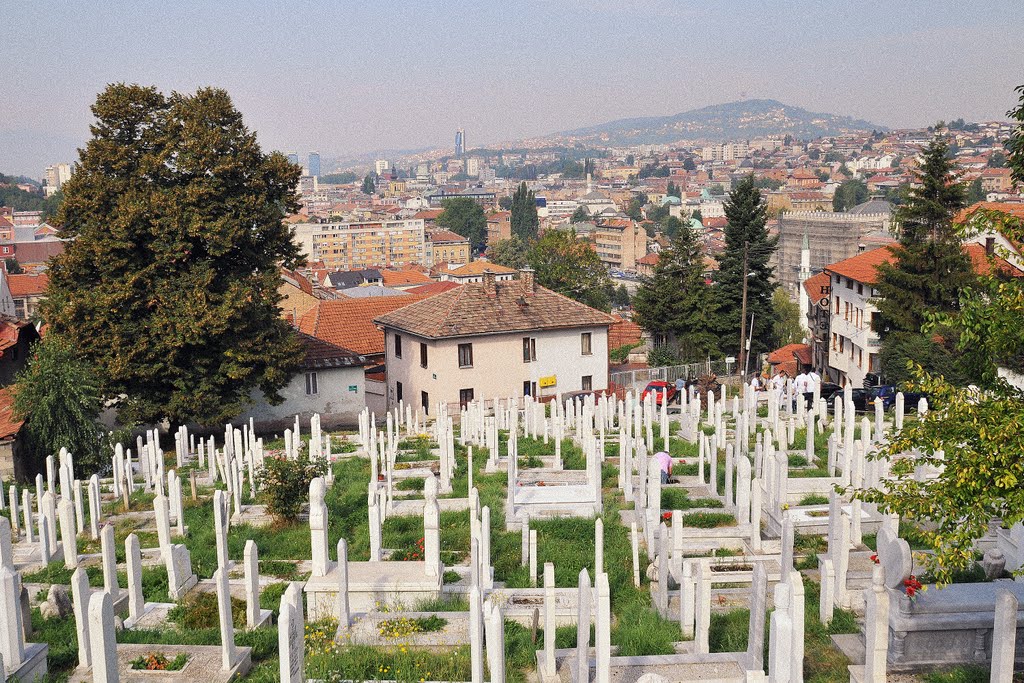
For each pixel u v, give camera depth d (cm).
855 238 15562
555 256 9369
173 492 2525
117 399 4597
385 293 11294
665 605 1795
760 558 2027
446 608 1772
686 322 7519
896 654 1437
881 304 5556
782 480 2227
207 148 4375
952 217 5375
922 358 4944
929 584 1529
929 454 1544
